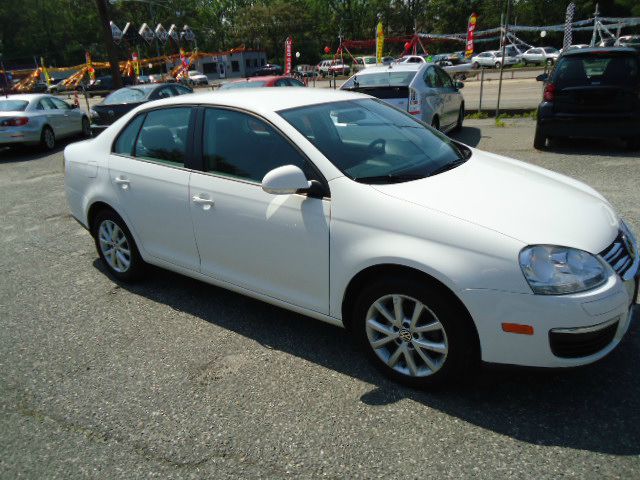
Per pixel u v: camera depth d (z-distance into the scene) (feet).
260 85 41.83
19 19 233.14
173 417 8.68
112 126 13.55
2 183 28.71
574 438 7.65
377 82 29.43
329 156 9.52
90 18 238.48
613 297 7.61
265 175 9.64
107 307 12.84
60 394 9.48
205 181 10.89
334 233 9.02
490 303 7.65
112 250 14.02
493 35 204.95
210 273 11.47
